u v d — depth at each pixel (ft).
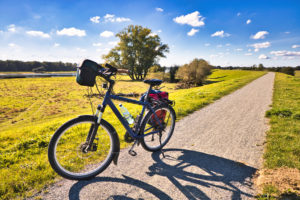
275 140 12.26
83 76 6.86
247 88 52.75
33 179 7.70
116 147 8.34
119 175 8.27
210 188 7.40
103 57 194.80
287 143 11.60
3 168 8.81
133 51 193.98
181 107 23.67
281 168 8.61
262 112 21.93
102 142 10.83
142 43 192.03
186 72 168.14
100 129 11.54
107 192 7.09
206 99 31.45
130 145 11.57
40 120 51.96
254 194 7.02
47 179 7.82
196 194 7.04
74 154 9.80
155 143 11.79
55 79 214.07
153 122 10.37
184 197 6.86
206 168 8.97
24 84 155.74
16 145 11.55
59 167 7.25
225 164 9.39
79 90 117.19
